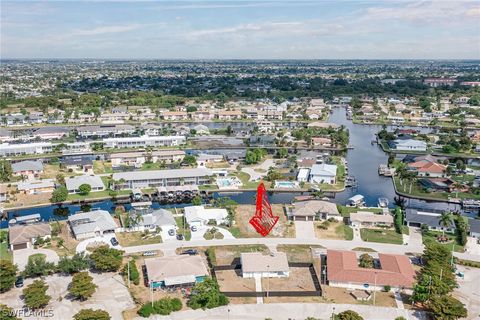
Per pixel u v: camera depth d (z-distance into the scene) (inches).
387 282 4911.4
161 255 5669.3
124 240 6097.4
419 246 6072.8
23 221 6712.6
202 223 6609.3
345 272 5036.9
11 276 4842.5
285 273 5196.9
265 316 4426.7
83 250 5753.0
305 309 4554.6
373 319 4387.3
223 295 4630.9
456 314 4170.8
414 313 4500.5
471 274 5334.6
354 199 7687.0
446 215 6491.1
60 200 7544.3
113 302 4608.8
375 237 6333.7
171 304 4475.9
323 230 6520.7
